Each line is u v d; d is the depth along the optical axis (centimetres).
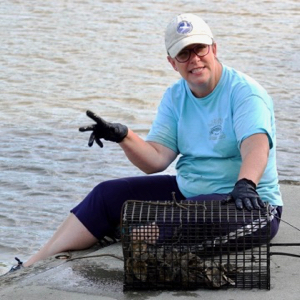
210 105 676
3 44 2355
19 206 1066
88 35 2520
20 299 608
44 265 676
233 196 612
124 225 607
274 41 2453
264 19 2862
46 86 1812
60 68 2031
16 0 3170
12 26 2664
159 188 709
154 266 605
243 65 2081
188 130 690
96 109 1592
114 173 1198
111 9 3034
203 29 654
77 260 681
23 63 2089
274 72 1988
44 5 3084
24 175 1185
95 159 1257
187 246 607
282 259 664
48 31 2586
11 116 1529
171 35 656
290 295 595
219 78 671
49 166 1224
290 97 1698
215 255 625
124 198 699
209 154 680
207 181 685
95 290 618
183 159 707
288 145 1322
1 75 1934
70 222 711
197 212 611
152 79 1889
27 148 1312
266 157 634
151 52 2245
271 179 685
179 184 704
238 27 2705
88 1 3192
